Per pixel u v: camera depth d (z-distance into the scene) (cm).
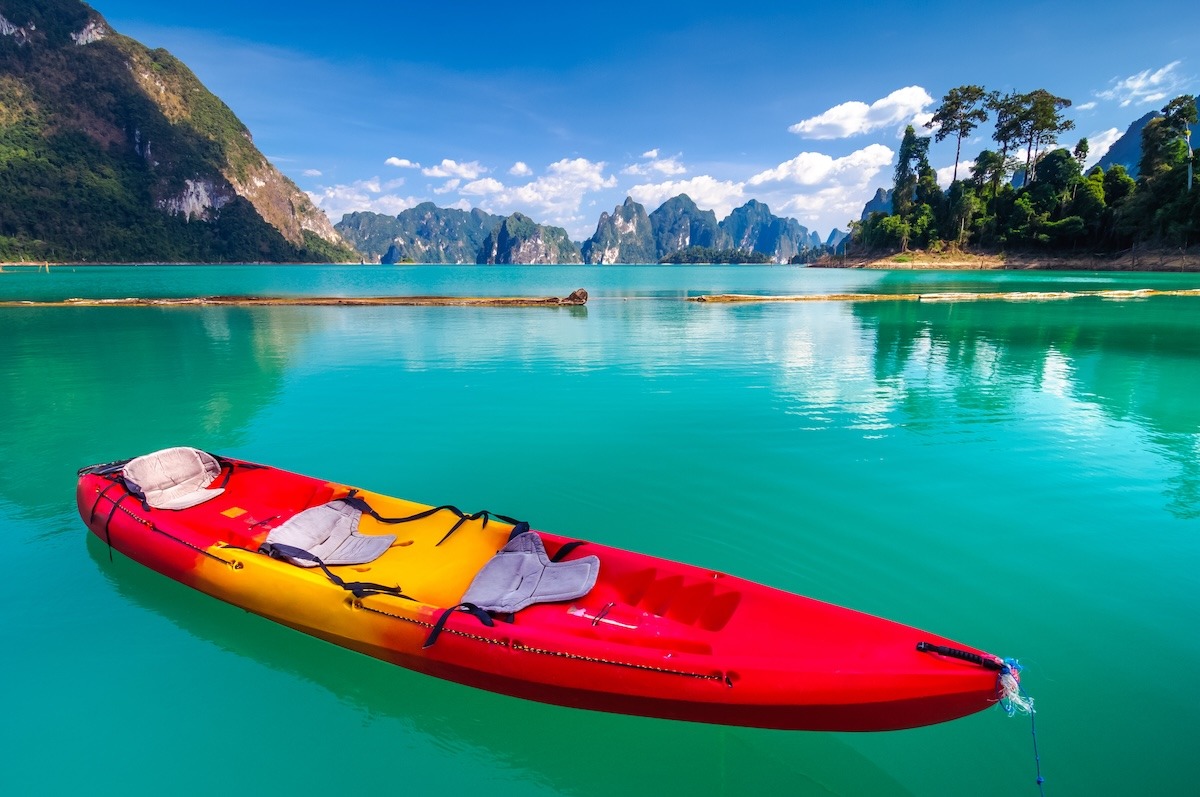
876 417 1170
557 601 466
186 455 692
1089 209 7419
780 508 777
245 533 604
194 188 19062
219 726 449
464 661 434
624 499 807
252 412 1220
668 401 1295
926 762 411
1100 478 867
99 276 7456
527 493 829
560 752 429
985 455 962
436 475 893
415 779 409
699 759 419
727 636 433
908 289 4647
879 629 407
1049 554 663
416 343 2069
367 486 855
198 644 527
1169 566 638
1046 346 1950
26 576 618
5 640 530
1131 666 491
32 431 1103
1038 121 8675
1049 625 544
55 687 482
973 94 9356
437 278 9056
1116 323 2448
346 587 473
